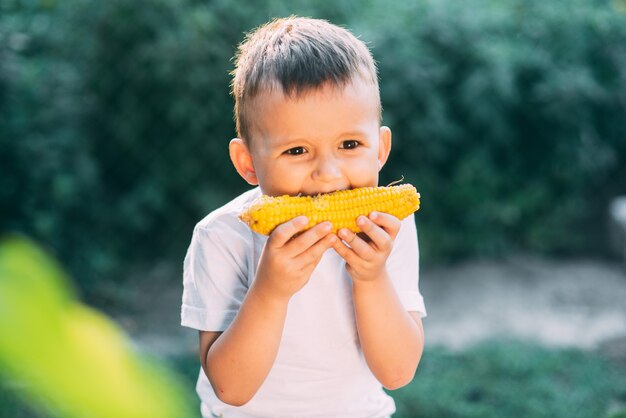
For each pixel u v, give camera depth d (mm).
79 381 282
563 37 7066
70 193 5805
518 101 6871
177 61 6148
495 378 4410
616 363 4777
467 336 5320
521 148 7031
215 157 6422
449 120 6668
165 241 6629
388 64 6430
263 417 1771
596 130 7141
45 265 305
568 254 7113
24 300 284
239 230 1757
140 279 6258
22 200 5664
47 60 6477
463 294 6191
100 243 6305
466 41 6738
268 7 6371
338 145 1522
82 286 5918
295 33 1607
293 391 1746
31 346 280
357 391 1803
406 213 1510
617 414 3404
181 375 4309
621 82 7062
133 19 6234
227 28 6250
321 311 1722
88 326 301
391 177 6672
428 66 6559
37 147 5699
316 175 1506
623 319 5652
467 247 6898
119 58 6336
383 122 6426
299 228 1405
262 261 1479
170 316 5648
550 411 4023
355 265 1505
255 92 1539
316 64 1497
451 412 3980
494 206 6891
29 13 6723
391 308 1617
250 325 1521
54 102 6023
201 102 6281
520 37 7117
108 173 6633
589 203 7320
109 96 6461
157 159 6469
